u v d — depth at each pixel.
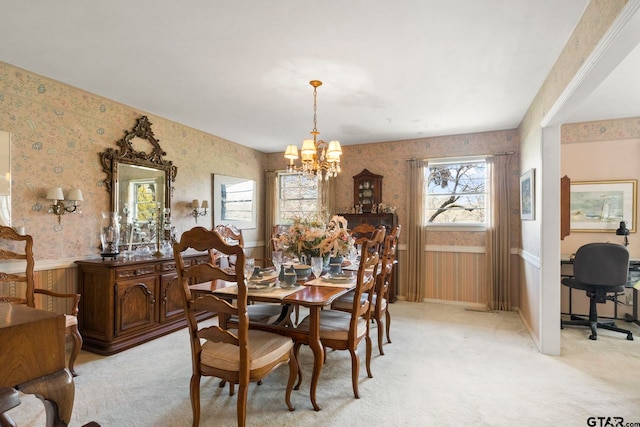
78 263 3.19
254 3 1.98
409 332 3.64
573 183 4.31
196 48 2.51
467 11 2.06
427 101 3.60
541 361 2.89
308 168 3.47
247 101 3.61
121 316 3.13
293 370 2.17
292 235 2.90
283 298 2.13
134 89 3.29
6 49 2.52
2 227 2.61
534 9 2.04
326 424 2.00
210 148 4.96
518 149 4.58
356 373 2.29
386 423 2.01
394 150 5.36
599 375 2.63
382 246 3.73
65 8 2.02
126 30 2.27
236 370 1.82
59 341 1.05
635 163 4.07
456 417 2.07
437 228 5.10
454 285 4.99
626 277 3.42
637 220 4.07
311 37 2.36
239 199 5.56
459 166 5.12
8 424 1.20
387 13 2.08
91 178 3.39
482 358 2.95
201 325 3.87
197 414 1.92
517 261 4.59
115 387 2.45
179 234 4.39
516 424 2.00
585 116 4.07
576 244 4.31
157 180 4.07
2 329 0.92
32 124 2.93
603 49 1.77
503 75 2.95
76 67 2.82
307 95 3.44
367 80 3.06
